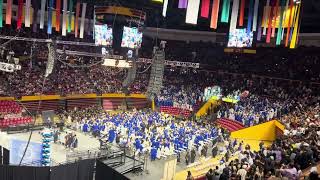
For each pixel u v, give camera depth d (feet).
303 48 150.20
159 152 85.51
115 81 160.15
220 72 163.12
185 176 71.51
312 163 48.78
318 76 134.82
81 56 158.92
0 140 74.18
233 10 69.36
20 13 89.92
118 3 158.61
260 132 110.63
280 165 48.62
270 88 139.13
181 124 114.93
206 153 90.89
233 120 123.65
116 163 75.66
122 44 124.57
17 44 143.43
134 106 156.87
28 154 66.49
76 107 135.74
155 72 68.69
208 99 140.36
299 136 68.18
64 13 104.73
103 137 95.40
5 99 118.73
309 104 114.83
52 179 53.16
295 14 81.00
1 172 51.98
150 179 71.77
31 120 107.86
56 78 141.49
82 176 57.93
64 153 81.10
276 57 156.25
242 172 48.37
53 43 100.53
